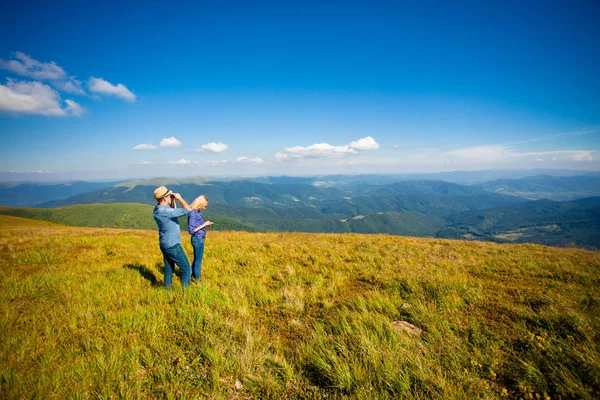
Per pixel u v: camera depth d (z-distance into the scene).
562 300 5.93
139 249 12.00
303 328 4.93
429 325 4.77
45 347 3.92
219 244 12.95
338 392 3.30
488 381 3.39
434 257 10.96
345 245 13.45
